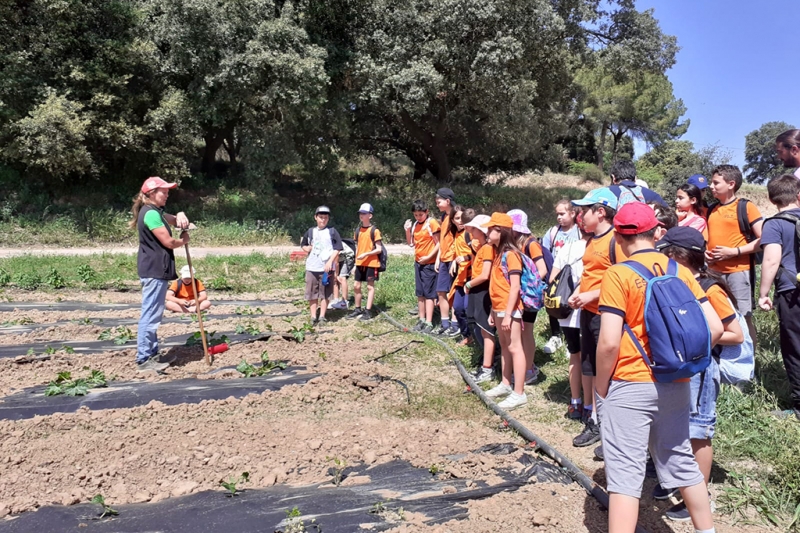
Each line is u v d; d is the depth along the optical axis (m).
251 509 3.96
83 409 5.73
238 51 20.55
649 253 3.47
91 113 20.41
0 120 20.03
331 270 9.56
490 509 3.97
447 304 8.96
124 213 21.48
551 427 5.63
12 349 7.98
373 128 29.00
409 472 4.58
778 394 5.96
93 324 9.59
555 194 31.59
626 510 3.30
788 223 5.45
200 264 15.78
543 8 22.92
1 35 20.00
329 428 5.46
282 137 22.92
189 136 22.42
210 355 7.52
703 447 4.02
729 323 3.86
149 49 21.16
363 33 23.12
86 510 3.97
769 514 4.09
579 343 5.69
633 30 27.83
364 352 8.01
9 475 4.48
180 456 4.85
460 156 34.53
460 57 23.06
